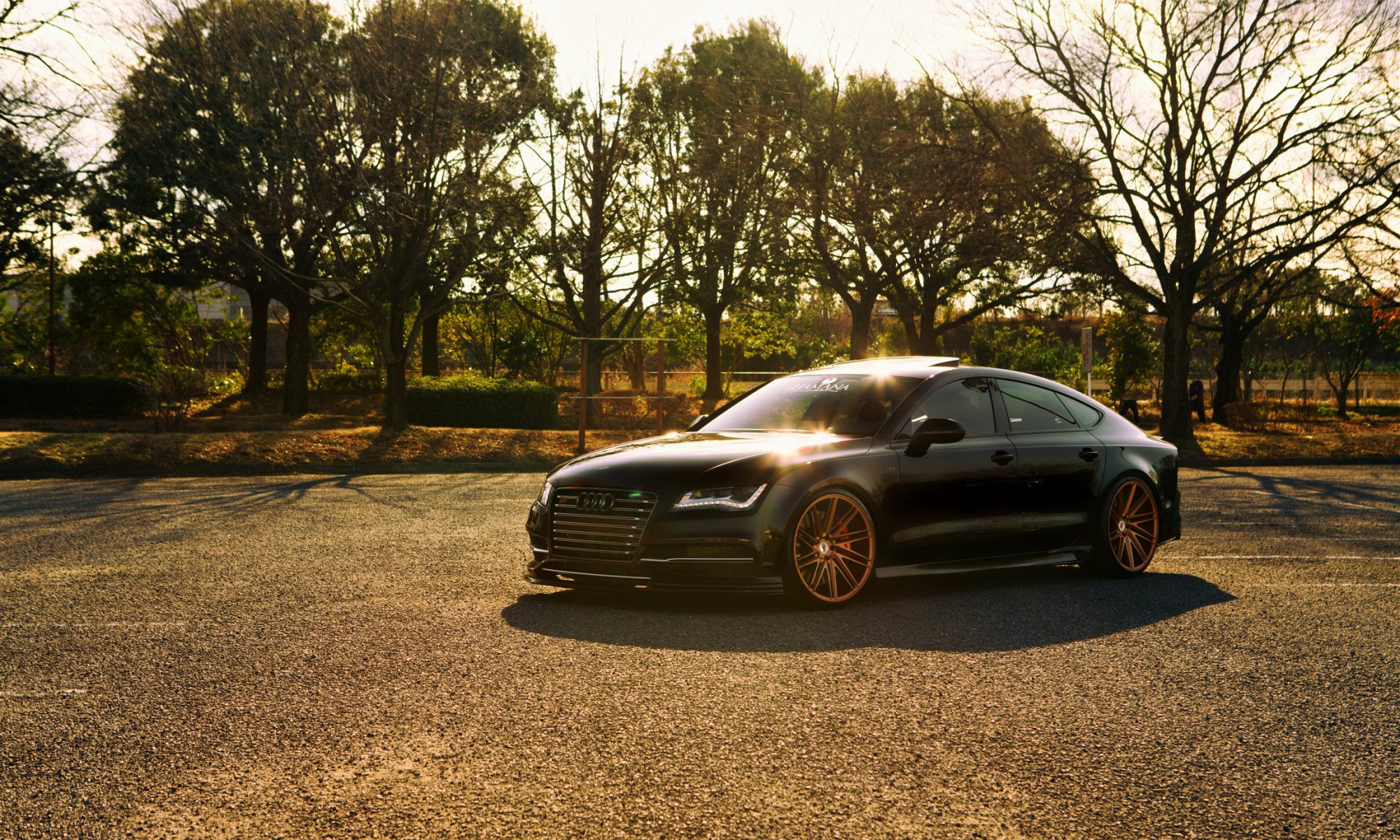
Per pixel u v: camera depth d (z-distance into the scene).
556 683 4.38
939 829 2.95
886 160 25.14
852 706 4.10
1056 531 6.92
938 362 7.14
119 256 32.47
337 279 20.59
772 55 29.08
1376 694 4.34
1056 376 40.81
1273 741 3.74
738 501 5.69
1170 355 23.81
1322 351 45.06
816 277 30.64
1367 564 7.84
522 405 26.08
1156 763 3.51
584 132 26.25
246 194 20.39
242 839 2.86
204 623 5.50
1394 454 21.95
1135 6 22.84
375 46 19.42
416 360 42.88
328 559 7.64
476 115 20.11
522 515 10.51
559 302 33.22
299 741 3.66
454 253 22.64
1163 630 5.51
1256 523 10.43
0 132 23.53
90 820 2.98
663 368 20.67
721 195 28.25
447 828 2.93
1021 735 3.78
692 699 4.17
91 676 4.49
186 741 3.65
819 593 5.91
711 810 3.07
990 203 23.61
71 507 11.08
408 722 3.87
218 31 20.55
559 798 3.15
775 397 7.16
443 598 6.18
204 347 36.25
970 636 5.32
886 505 6.16
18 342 34.88
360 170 19.16
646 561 5.71
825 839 2.87
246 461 17.22
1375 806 3.15
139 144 21.17
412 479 15.23
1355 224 22.56
